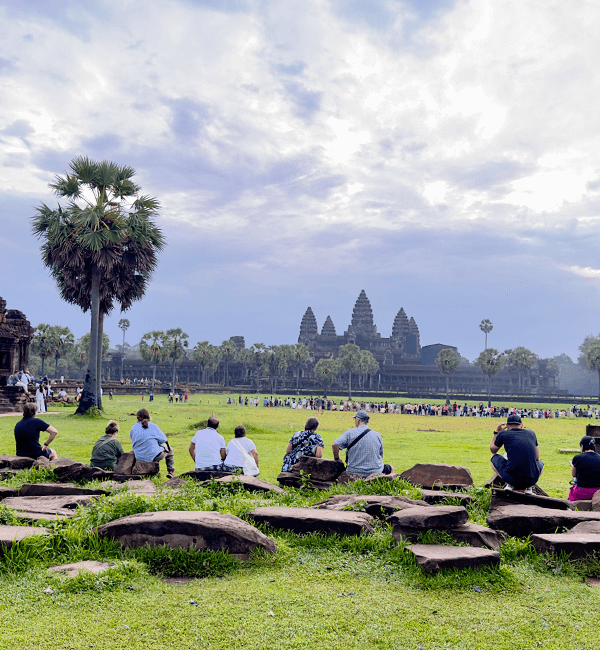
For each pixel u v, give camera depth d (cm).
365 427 905
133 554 482
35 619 363
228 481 774
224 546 488
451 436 2491
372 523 602
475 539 527
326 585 443
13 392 3322
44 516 582
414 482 884
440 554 478
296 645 335
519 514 607
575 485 813
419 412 7106
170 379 16738
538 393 17462
